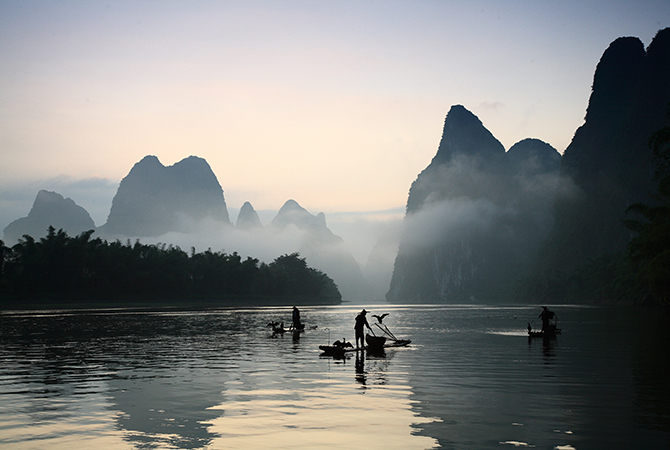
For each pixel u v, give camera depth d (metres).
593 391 13.33
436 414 10.81
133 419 10.51
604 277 149.38
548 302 194.50
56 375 16.30
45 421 10.37
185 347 25.72
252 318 62.12
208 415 10.81
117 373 16.72
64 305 101.44
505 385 14.25
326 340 30.28
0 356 21.67
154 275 130.75
